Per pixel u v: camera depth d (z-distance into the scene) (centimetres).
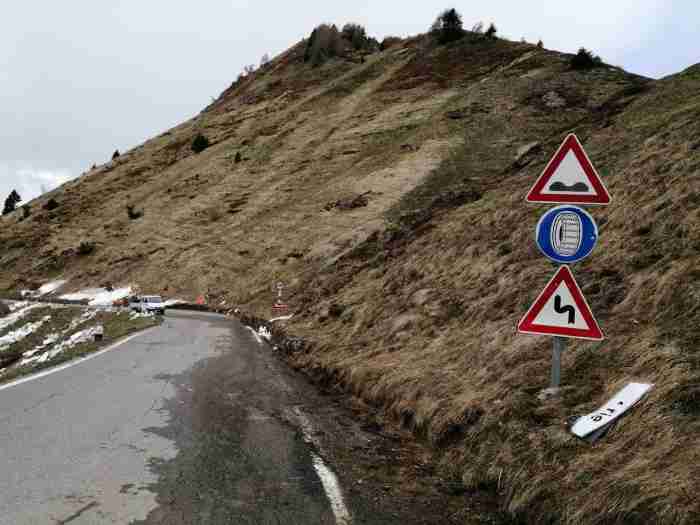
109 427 546
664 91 1728
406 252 1549
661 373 423
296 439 529
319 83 7831
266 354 1231
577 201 426
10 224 7100
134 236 5084
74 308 3297
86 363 1012
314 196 4066
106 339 1466
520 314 729
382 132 4769
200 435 526
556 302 441
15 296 4784
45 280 5019
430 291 1068
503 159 3172
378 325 1083
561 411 445
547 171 439
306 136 5709
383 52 8206
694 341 450
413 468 462
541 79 4388
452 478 441
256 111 7712
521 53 5478
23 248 6012
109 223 5703
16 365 1602
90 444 486
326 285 2017
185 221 4878
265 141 6181
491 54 5850
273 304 2611
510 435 443
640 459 341
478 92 4591
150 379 839
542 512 348
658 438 353
